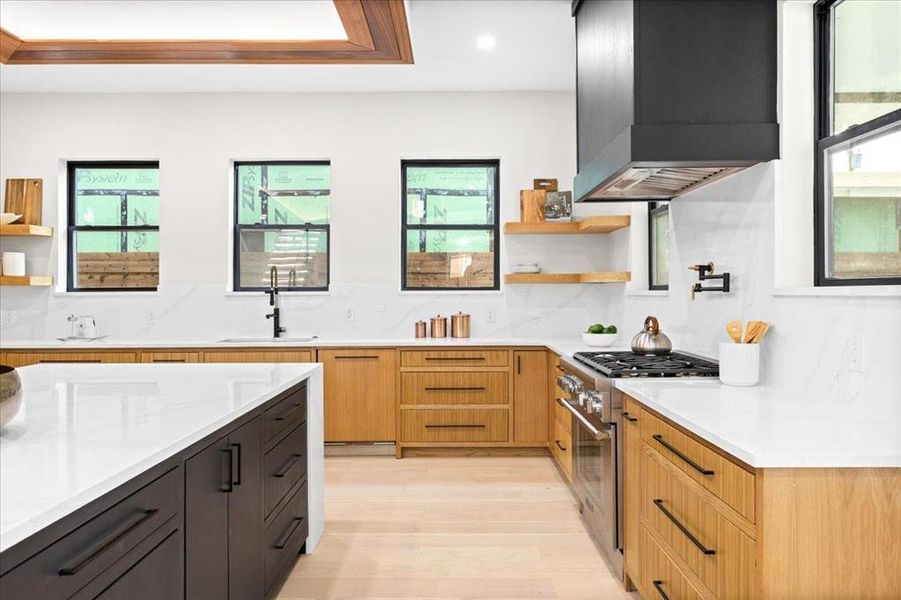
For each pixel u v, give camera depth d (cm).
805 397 207
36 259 493
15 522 91
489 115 497
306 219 509
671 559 194
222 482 179
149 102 495
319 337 496
